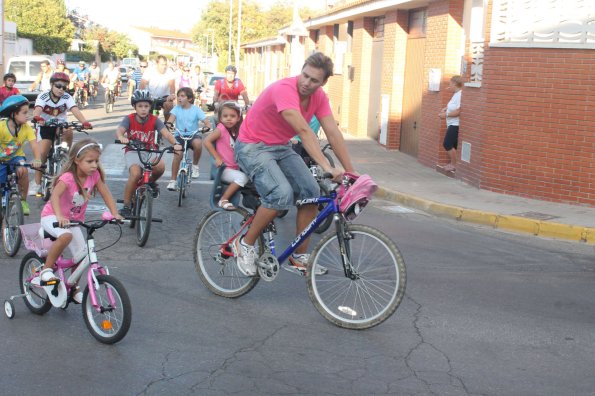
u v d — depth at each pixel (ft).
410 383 15.76
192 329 18.85
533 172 37.63
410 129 58.90
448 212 35.55
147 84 53.06
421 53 56.59
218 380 15.66
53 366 16.24
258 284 23.07
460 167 44.50
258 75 179.01
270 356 17.12
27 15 179.73
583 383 16.07
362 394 15.14
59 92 34.96
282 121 19.58
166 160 51.06
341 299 19.70
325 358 17.08
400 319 20.04
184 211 34.53
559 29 35.81
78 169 18.34
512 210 34.71
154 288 22.38
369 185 18.58
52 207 18.04
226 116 24.27
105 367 16.24
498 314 20.71
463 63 45.78
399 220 34.47
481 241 30.37
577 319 20.48
